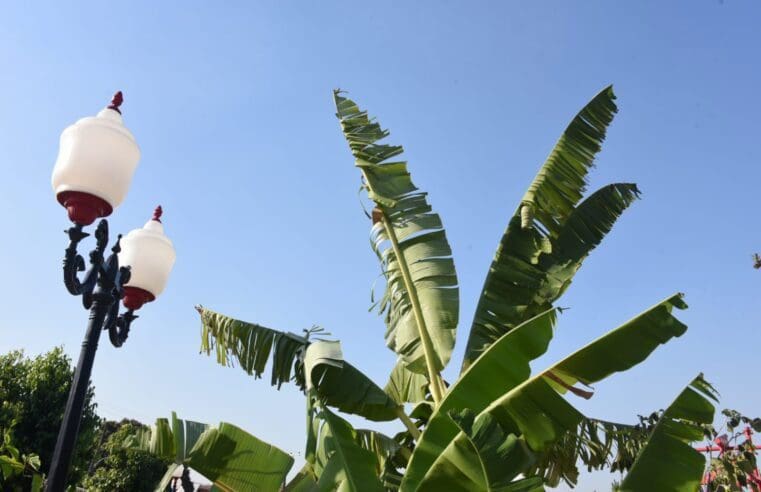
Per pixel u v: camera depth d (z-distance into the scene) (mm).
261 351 5777
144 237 4680
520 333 4422
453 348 5613
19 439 14102
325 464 4305
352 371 5461
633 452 5344
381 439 5891
